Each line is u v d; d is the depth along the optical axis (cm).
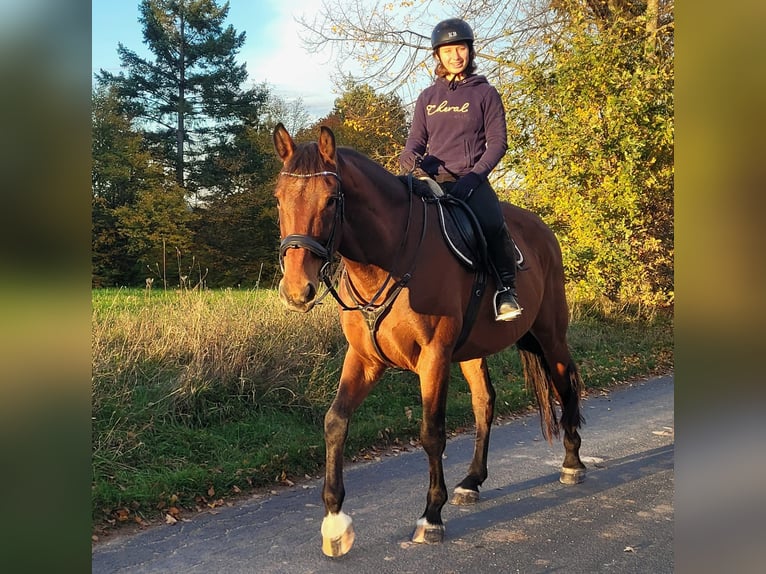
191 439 475
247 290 803
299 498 425
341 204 290
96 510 374
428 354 338
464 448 543
